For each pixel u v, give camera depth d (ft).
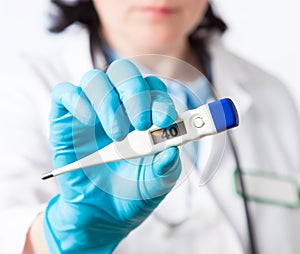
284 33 5.98
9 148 3.76
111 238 2.89
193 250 3.87
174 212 3.75
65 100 2.57
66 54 4.35
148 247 3.83
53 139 2.64
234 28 5.96
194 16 3.75
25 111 4.01
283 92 4.83
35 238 2.94
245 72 4.75
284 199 4.34
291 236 4.34
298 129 4.74
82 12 4.34
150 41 3.67
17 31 5.44
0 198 3.44
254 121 4.56
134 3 3.55
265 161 4.45
